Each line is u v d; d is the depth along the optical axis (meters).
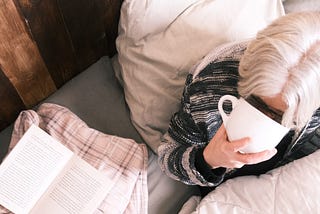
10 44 0.74
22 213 0.79
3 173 0.79
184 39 0.81
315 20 0.47
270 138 0.50
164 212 0.89
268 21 0.83
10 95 0.86
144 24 0.81
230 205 0.79
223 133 0.58
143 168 0.88
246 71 0.49
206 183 0.74
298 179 0.78
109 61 1.04
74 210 0.81
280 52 0.45
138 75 0.87
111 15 0.92
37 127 0.82
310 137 0.86
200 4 0.80
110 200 0.83
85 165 0.84
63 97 0.96
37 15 0.73
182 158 0.73
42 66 0.86
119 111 0.97
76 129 0.88
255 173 0.92
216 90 0.65
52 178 0.82
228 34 0.79
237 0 0.81
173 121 0.79
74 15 0.81
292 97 0.45
